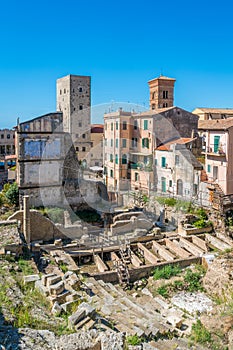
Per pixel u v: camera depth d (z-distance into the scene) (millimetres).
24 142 37750
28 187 38375
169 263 27781
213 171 40000
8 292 16609
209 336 16031
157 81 71938
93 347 11305
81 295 18359
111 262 29469
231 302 19406
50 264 25109
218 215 34594
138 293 23969
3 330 12016
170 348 14688
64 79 71000
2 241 25094
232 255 25828
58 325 13570
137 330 15391
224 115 64688
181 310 20938
